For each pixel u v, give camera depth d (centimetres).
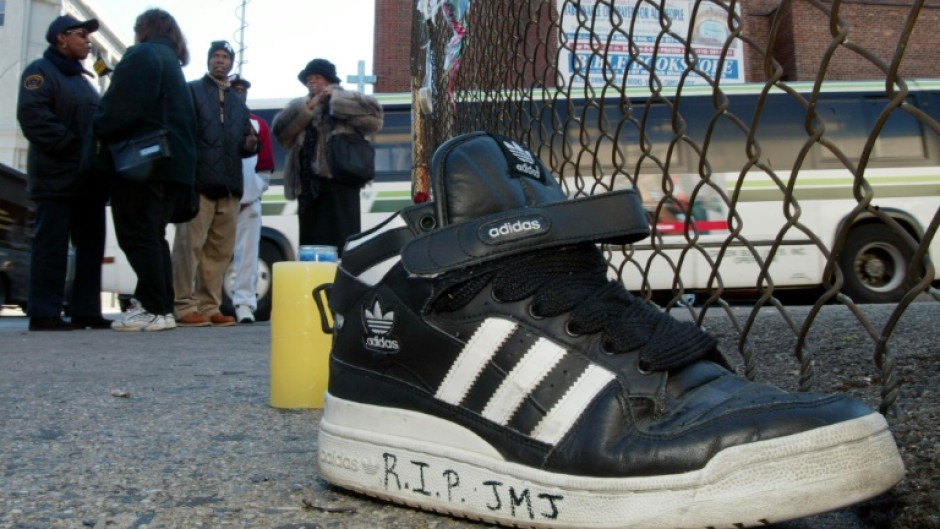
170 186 472
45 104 491
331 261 213
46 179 501
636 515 90
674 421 92
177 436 163
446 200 109
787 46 988
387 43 1589
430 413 107
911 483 97
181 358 341
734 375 103
